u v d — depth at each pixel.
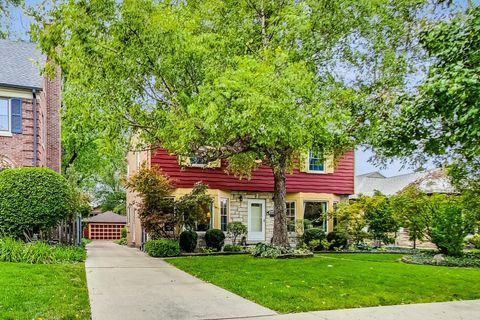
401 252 17.02
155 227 15.38
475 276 10.39
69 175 19.25
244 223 19.39
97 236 33.72
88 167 31.41
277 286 8.23
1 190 12.29
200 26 11.48
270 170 19.89
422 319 6.15
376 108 11.70
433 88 5.16
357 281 8.92
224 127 9.34
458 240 14.55
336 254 15.98
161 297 7.27
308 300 7.11
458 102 5.01
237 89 9.02
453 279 9.73
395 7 11.98
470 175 10.93
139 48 9.50
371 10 11.78
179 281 8.98
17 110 16.02
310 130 9.84
